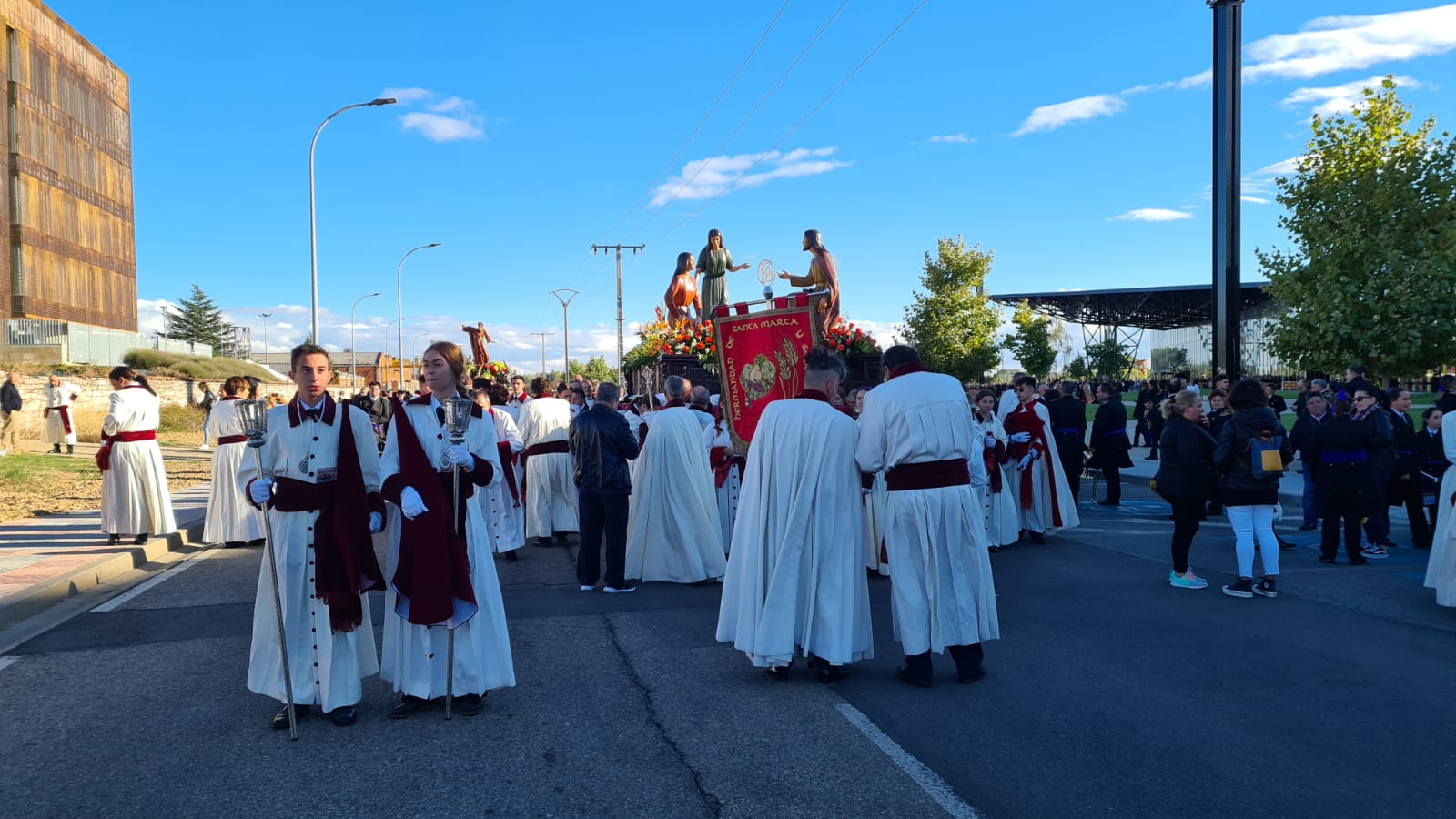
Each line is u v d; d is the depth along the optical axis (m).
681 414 8.38
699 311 15.99
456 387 4.61
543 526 10.31
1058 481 10.06
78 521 11.27
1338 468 8.52
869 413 5.09
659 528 8.19
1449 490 6.92
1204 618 6.59
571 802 3.64
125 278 48.03
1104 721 4.53
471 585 4.55
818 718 4.59
